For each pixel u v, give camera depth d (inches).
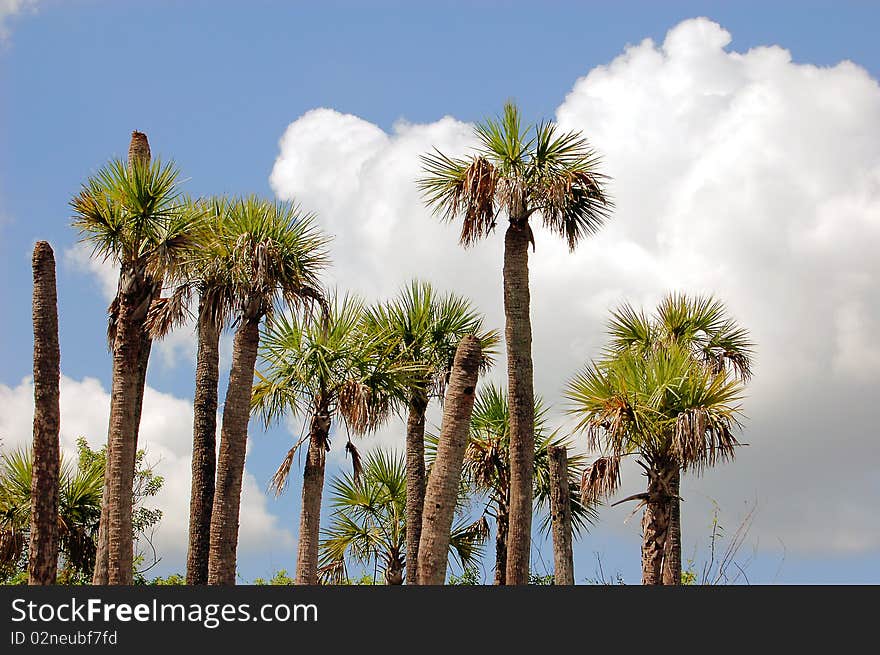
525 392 772.6
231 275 754.8
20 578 932.0
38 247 655.1
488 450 1031.6
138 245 695.7
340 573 1064.8
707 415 738.8
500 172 802.8
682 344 942.4
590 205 806.5
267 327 775.1
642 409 749.3
